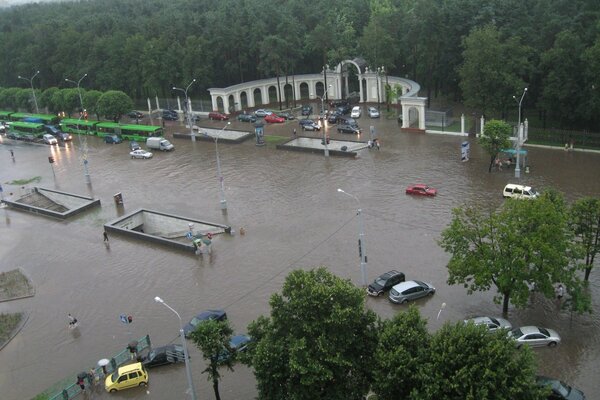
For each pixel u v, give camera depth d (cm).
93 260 6544
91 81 15362
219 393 4159
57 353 4903
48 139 12231
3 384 4588
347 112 12750
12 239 7369
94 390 4362
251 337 3684
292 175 8631
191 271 6025
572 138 8906
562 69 8812
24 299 5844
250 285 5594
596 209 4634
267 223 6962
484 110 9894
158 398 4200
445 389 3045
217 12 15425
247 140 11012
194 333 3769
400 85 12694
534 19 10625
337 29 14738
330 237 6412
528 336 4253
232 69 14412
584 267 4444
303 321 3422
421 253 5866
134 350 4666
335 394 3344
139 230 7744
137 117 13650
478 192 7300
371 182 8000
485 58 9469
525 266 4306
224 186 8431
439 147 9425
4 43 17375
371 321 3559
